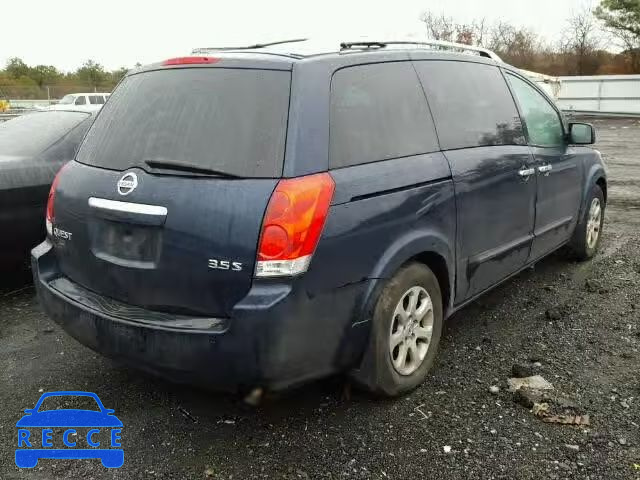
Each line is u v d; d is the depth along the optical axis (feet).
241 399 11.14
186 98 10.20
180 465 9.53
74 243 10.68
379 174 10.25
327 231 9.24
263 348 8.85
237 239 8.87
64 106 20.88
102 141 10.99
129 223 9.67
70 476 9.34
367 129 10.48
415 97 11.73
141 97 10.85
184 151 9.66
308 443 9.98
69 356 13.39
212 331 8.93
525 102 15.43
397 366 10.95
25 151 17.22
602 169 19.16
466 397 11.29
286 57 10.06
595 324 14.51
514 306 15.75
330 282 9.39
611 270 18.45
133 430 10.50
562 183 16.42
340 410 10.93
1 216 15.89
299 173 9.14
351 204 9.64
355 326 9.97
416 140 11.39
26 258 16.87
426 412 10.81
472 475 9.11
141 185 9.65
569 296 16.39
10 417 10.98
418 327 11.42
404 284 10.69
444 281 12.00
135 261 9.71
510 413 10.73
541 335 13.97
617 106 91.20
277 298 8.79
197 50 11.93
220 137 9.53
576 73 120.98
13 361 13.19
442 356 12.97
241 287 8.93
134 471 9.41
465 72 13.38
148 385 12.03
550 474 9.09
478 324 14.65
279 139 9.29
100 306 10.11
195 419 10.80
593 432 10.10
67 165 11.62
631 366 12.36
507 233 13.84
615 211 27.25
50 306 11.04
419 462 9.43
